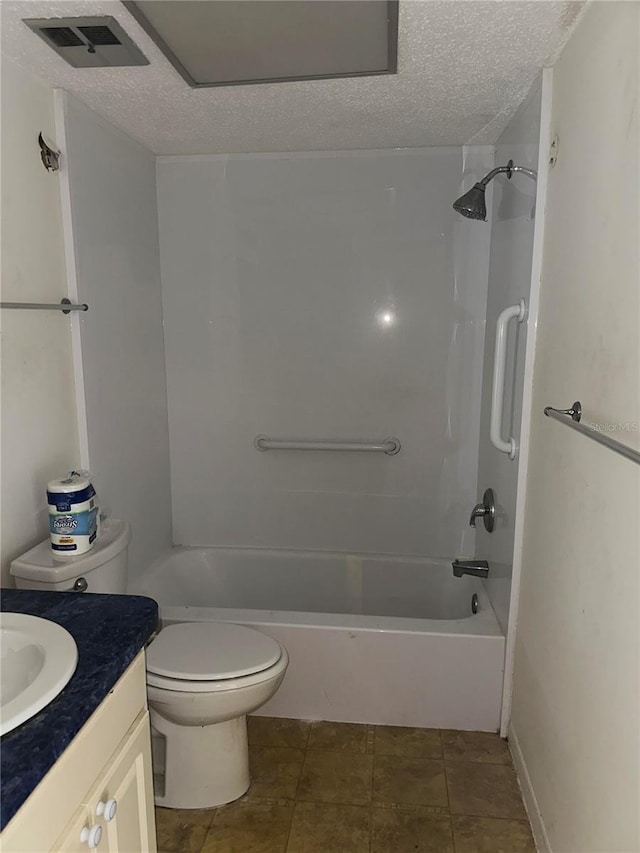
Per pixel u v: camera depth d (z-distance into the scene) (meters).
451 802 1.83
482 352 2.61
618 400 1.17
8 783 0.82
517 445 1.95
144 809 1.23
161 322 2.71
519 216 2.00
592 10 1.36
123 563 1.75
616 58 1.22
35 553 1.60
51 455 1.83
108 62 1.62
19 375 1.66
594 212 1.34
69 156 1.87
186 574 2.81
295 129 2.24
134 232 2.40
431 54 1.59
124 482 2.35
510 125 2.16
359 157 2.53
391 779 1.92
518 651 1.99
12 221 1.63
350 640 2.12
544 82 1.70
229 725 1.79
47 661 1.06
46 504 1.79
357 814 1.78
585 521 1.35
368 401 2.71
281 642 2.14
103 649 1.13
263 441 2.77
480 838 1.70
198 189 2.63
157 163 2.62
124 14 1.38
